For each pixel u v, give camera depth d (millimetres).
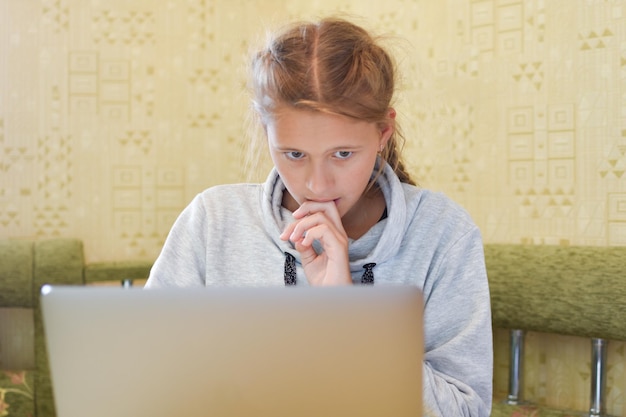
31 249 2328
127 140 2514
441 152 2260
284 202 1316
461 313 1186
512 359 2066
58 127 2471
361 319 720
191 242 1300
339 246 1139
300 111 1050
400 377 725
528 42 2082
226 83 2588
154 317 730
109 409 748
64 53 2475
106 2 2498
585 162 1978
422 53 2305
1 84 2447
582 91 1983
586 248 1874
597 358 1906
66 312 739
